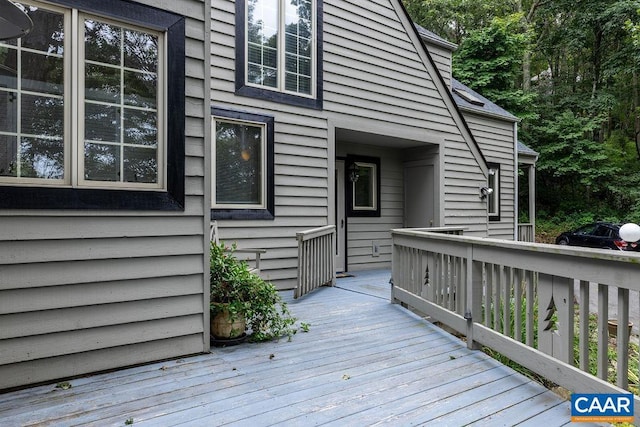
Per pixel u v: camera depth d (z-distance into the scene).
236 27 5.45
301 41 6.11
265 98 5.69
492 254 3.15
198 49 3.23
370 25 6.93
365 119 6.83
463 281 3.54
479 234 8.92
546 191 19.66
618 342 2.16
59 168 2.68
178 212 3.12
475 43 17.97
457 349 3.40
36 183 2.59
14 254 2.49
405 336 3.75
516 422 2.21
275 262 5.75
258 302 3.58
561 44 20.86
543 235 17.23
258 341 3.56
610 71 19.00
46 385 2.57
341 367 2.99
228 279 3.51
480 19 20.70
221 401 2.41
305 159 6.10
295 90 6.05
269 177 5.71
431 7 20.03
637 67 18.02
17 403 2.32
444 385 2.69
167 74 3.05
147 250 2.97
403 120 7.41
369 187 8.30
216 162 5.28
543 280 2.67
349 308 4.78
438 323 4.38
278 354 3.25
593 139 20.69
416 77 7.64
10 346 2.47
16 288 2.49
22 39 2.55
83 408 2.28
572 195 19.52
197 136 3.22
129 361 2.89
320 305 4.93
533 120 19.36
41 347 2.56
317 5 6.22
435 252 4.02
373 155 8.30
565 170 17.83
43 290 2.58
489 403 2.44
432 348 3.42
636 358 4.30
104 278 2.79
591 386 2.25
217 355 3.21
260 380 2.73
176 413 2.25
